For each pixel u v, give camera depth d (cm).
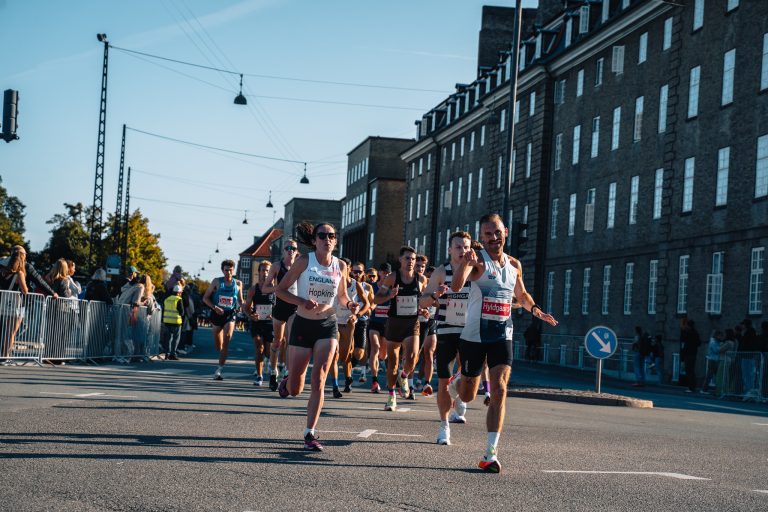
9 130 2403
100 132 4350
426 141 7594
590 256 4538
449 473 754
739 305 3186
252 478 683
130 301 2378
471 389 858
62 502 571
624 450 991
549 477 756
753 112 3177
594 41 4519
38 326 1916
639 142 4088
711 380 2806
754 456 1001
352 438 966
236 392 1519
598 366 2025
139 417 1055
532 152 5278
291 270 896
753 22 3203
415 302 1399
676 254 3659
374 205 9156
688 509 636
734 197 3262
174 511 558
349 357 1684
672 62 3769
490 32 7044
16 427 909
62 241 8662
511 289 844
